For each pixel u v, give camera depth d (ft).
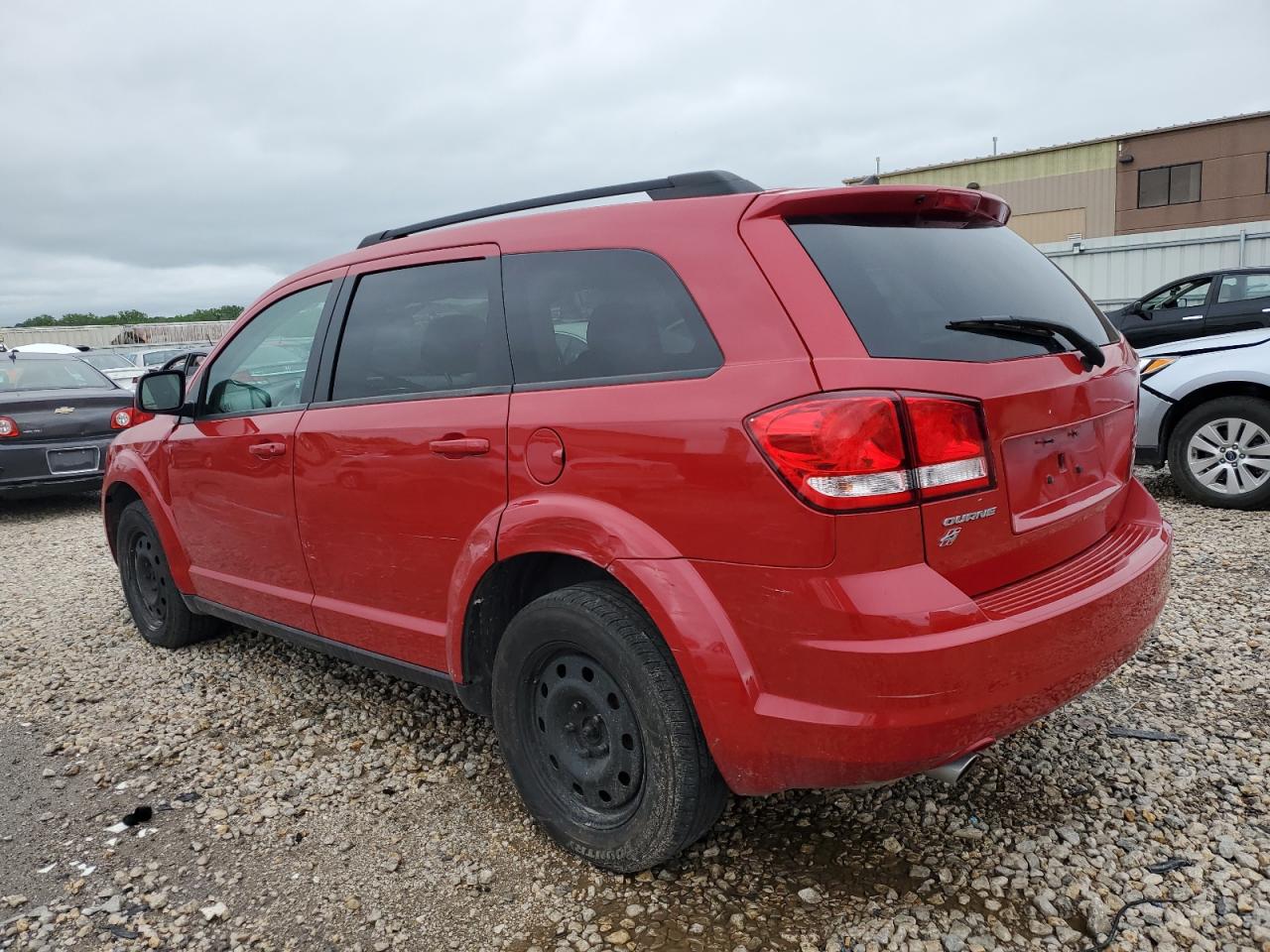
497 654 8.71
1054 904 7.61
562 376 8.30
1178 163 93.45
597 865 8.34
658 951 7.34
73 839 9.50
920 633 6.38
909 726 6.40
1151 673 11.80
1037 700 6.89
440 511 9.14
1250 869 7.91
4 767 11.27
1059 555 7.79
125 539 15.38
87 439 29.09
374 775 10.47
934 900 7.73
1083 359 8.16
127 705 12.98
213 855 9.09
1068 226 98.48
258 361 12.15
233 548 12.54
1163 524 9.01
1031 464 7.37
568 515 7.82
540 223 8.93
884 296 7.16
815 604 6.53
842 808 9.12
